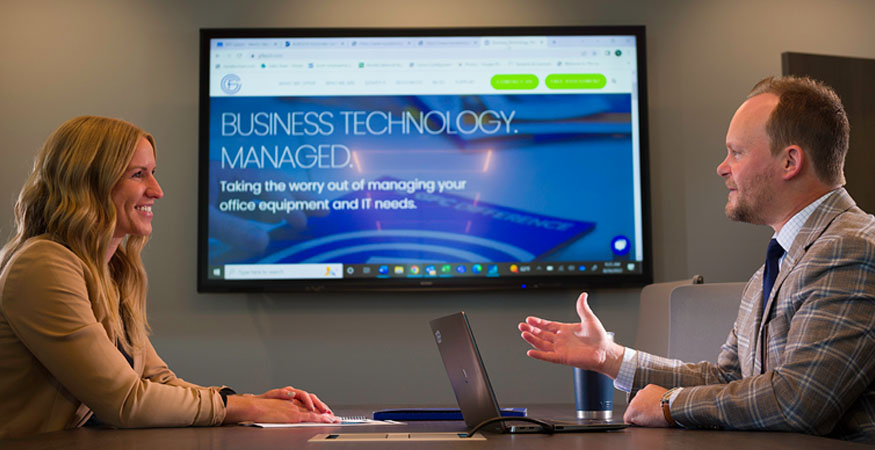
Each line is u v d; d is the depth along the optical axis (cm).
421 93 312
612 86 312
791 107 136
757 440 96
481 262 307
